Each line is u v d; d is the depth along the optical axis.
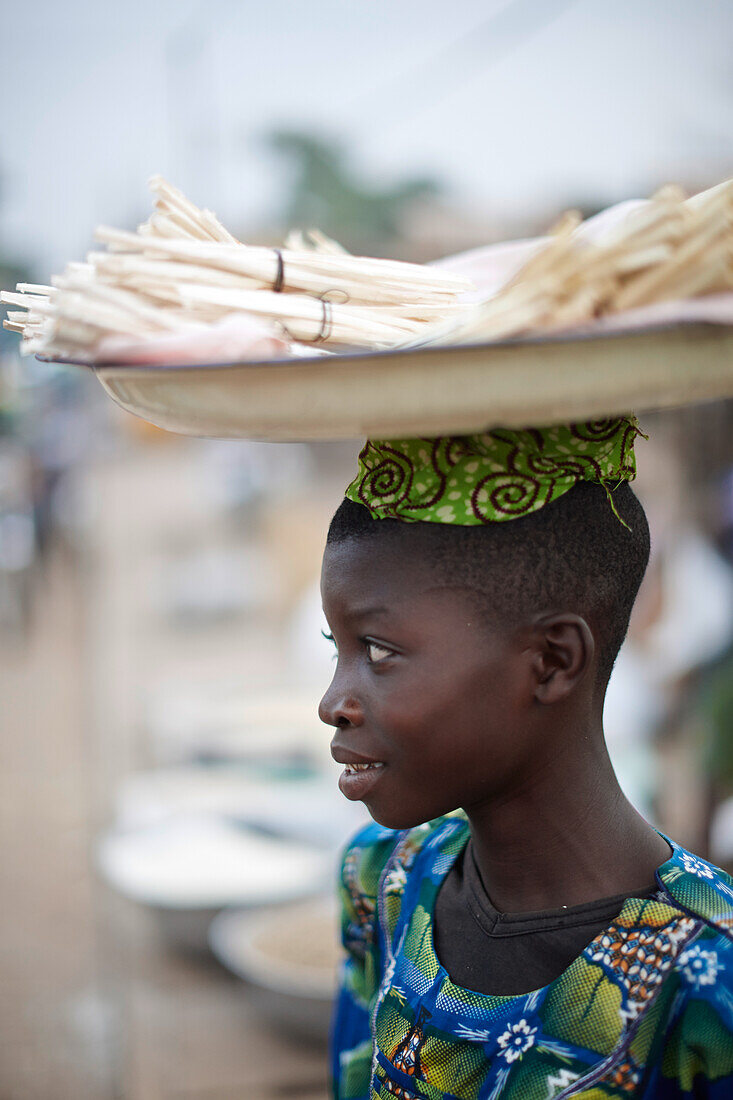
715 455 4.20
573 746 0.87
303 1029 3.10
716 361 0.70
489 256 1.00
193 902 3.56
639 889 0.87
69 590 10.22
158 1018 3.35
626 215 0.76
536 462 0.81
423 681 0.82
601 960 0.83
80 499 12.37
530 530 0.81
